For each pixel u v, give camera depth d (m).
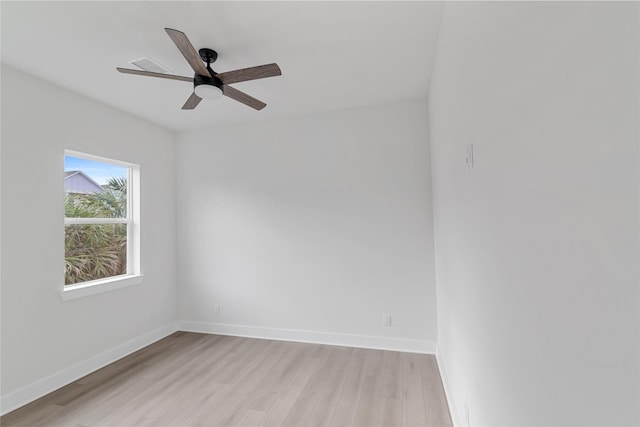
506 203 0.84
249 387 2.42
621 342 0.38
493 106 0.93
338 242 3.34
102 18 1.81
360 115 3.30
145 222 3.47
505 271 0.87
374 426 1.94
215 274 3.75
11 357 2.23
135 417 2.07
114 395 2.34
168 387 2.44
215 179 3.79
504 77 0.82
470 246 1.33
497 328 0.96
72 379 2.60
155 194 3.62
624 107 0.36
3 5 1.68
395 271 3.16
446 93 1.85
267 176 3.60
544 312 0.61
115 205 3.27
